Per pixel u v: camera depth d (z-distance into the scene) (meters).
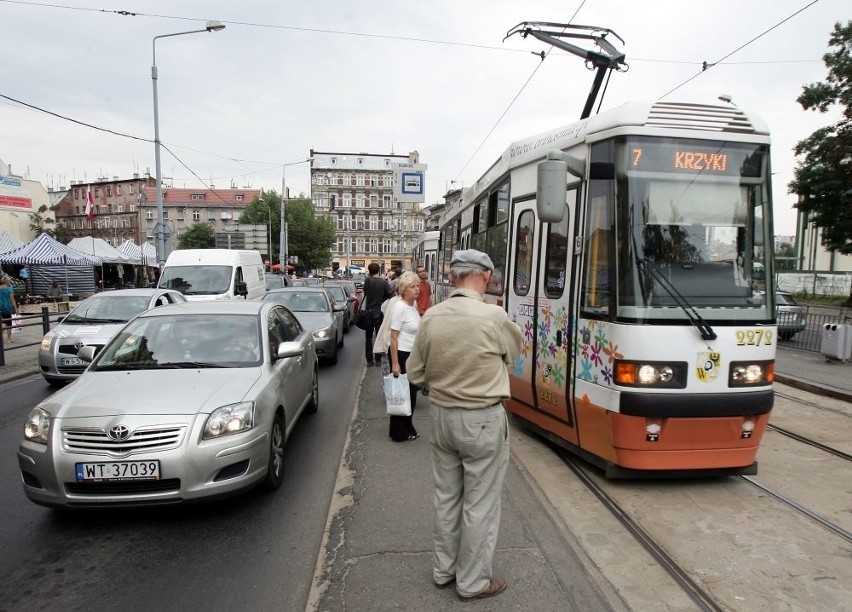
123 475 4.01
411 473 5.20
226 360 5.28
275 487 4.91
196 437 4.16
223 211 86.81
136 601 3.31
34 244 27.14
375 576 3.42
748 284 4.67
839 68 26.38
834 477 5.16
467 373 3.01
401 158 93.81
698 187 4.70
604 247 4.77
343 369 11.20
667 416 4.40
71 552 3.91
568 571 3.46
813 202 29.02
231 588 3.43
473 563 3.10
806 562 3.65
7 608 3.26
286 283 24.25
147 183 86.69
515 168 6.64
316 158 92.25
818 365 11.22
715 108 4.83
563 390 5.29
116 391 4.53
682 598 3.23
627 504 4.50
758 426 4.63
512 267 6.62
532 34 10.71
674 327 4.43
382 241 92.75
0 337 11.32
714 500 4.59
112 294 10.77
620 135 4.68
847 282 34.84
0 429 7.17
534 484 4.91
